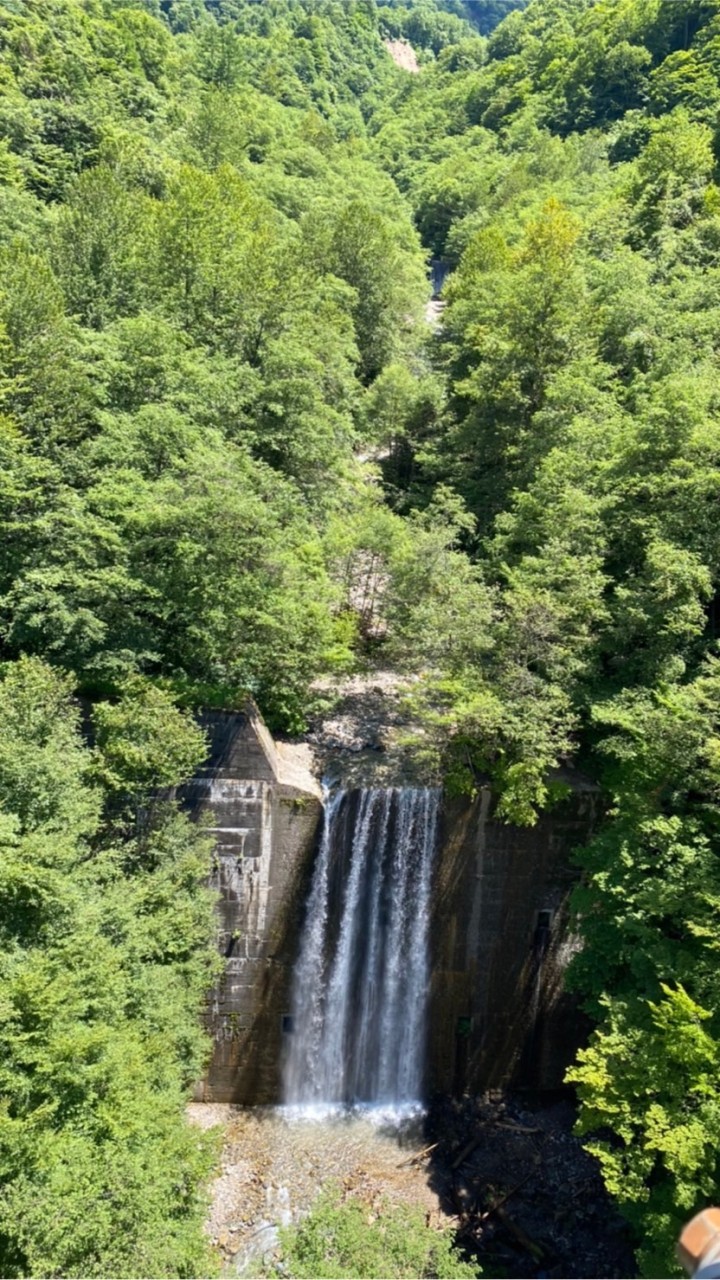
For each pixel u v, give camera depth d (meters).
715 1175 18.09
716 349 35.69
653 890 22.08
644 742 24.75
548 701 26.94
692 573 25.23
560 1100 30.30
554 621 27.08
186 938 25.52
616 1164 19.09
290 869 29.16
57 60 75.44
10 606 26.16
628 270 42.81
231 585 27.47
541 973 29.94
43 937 19.97
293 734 32.06
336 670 32.25
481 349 42.09
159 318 35.66
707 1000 20.12
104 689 27.59
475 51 187.12
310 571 31.28
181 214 41.06
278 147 103.50
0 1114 16.14
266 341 38.66
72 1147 16.73
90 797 23.27
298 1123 29.20
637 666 27.34
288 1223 25.00
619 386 37.56
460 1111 29.81
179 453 29.77
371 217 62.00
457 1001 30.31
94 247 39.66
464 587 29.62
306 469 36.81
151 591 26.62
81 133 70.00
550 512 30.11
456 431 41.91
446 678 28.53
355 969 30.39
